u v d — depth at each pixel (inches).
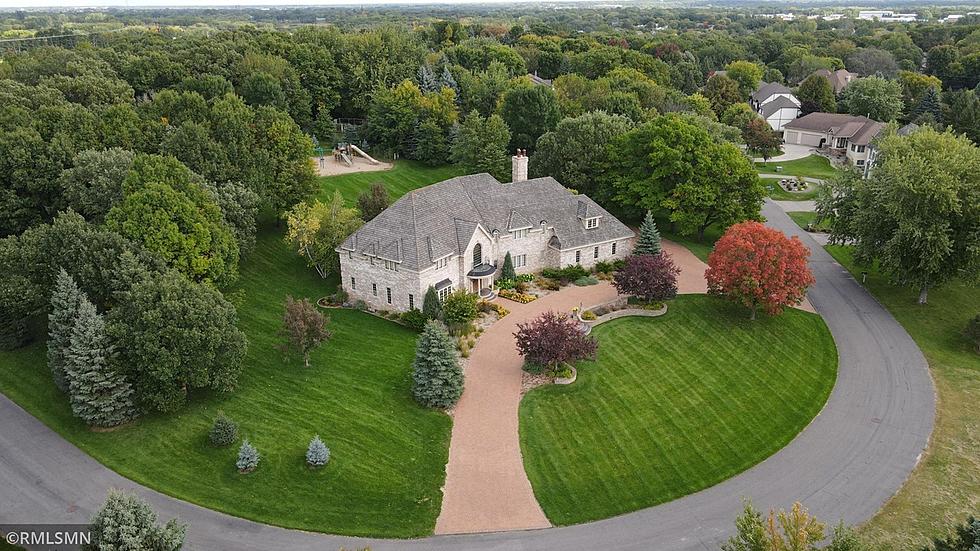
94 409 1690.5
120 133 2785.4
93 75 3870.6
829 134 5433.1
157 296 1761.8
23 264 1935.3
